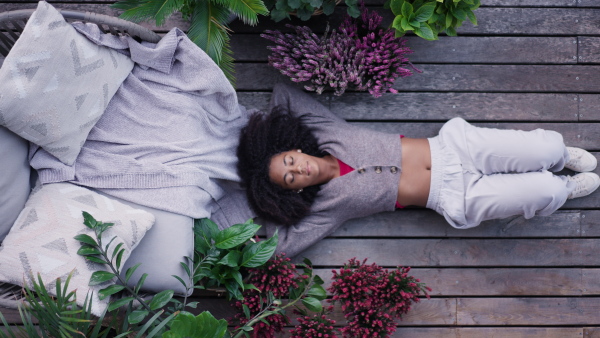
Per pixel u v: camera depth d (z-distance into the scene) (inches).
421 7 69.1
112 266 59.1
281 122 78.4
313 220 78.7
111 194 67.1
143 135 69.6
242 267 75.4
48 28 60.2
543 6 85.7
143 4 63.1
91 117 65.3
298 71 75.6
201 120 72.4
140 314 59.1
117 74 67.5
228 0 64.7
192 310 82.8
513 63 85.7
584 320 85.3
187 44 68.3
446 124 80.0
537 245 85.6
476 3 72.1
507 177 77.4
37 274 56.9
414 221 85.5
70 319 52.8
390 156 76.7
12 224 62.9
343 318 83.5
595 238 85.6
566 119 85.8
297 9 72.9
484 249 85.5
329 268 84.8
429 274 85.4
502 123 85.8
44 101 60.5
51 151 64.1
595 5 85.7
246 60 84.5
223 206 78.7
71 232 60.6
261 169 76.2
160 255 66.4
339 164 78.6
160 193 67.6
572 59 85.9
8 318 80.4
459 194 76.9
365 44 75.7
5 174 61.9
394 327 76.2
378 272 79.0
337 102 85.0
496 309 85.4
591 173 83.6
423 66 85.6
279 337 83.0
